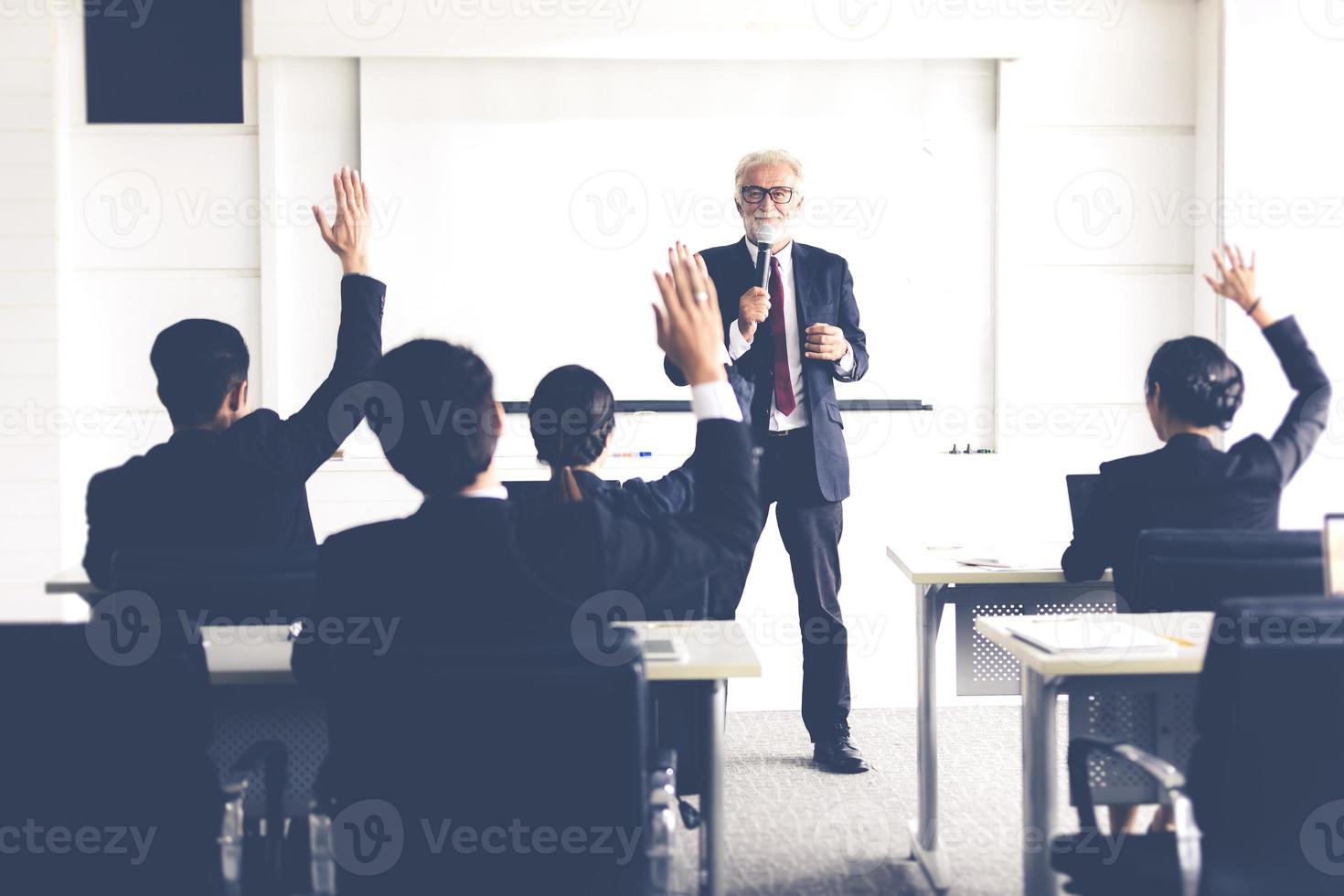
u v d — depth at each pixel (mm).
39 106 4625
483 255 4762
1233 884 1753
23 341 4664
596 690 1702
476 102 4730
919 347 4852
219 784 1879
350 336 2746
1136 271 4895
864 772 4059
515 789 1735
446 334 4781
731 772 4086
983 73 4836
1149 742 2598
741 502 1834
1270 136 4676
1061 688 2354
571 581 1738
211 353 2631
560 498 2598
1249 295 2863
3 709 1722
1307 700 1709
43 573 4711
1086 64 4816
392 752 1728
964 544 3516
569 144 4750
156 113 4703
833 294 3910
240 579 2283
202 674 1824
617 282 4793
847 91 4777
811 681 4047
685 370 1871
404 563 1750
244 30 4699
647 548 1780
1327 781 1728
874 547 4848
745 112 4766
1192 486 2713
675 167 4773
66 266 4707
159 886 1825
